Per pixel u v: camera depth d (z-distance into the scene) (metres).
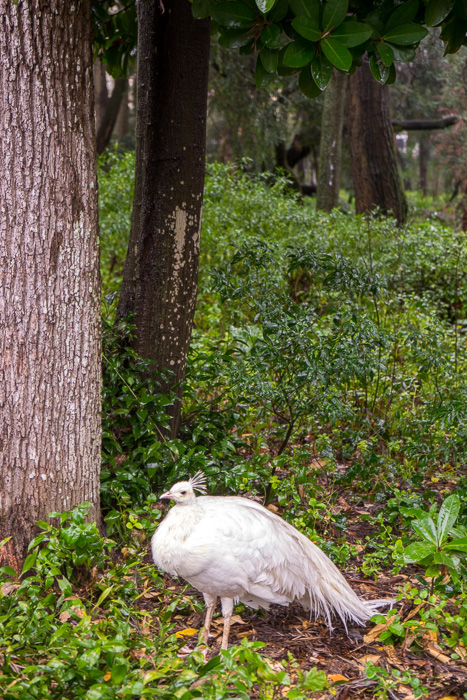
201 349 7.02
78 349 3.89
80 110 3.75
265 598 3.52
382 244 9.33
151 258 5.06
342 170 21.44
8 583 3.59
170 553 3.38
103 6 6.06
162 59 4.89
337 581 3.64
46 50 3.59
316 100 17.72
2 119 3.59
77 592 3.87
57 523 3.88
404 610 3.86
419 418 5.99
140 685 2.66
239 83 15.55
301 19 3.63
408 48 4.14
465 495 4.39
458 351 7.15
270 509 5.02
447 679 3.23
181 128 4.93
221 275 5.25
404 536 4.42
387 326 7.15
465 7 4.31
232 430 6.40
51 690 2.84
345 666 3.39
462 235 10.05
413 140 29.88
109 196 10.46
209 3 3.92
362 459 5.57
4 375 3.74
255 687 3.16
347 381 5.32
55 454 3.87
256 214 9.98
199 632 3.65
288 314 5.13
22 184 3.64
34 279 3.71
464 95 16.62
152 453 4.47
